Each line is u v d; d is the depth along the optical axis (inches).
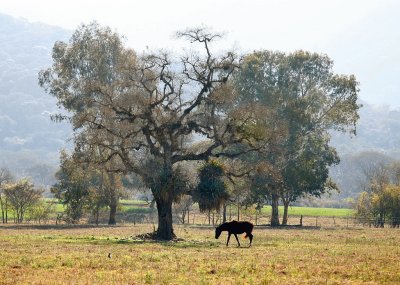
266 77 7568.9
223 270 2337.6
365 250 3376.0
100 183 7204.7
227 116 4411.9
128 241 3991.1
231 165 4655.5
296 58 7603.4
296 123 7204.7
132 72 4382.4
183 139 4569.4
